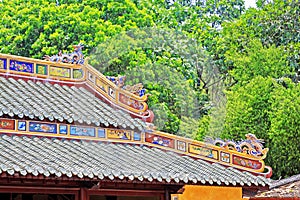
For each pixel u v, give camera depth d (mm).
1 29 52969
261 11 54031
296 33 53125
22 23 52562
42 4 52844
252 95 45938
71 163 24203
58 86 30203
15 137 25766
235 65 50406
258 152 29688
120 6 51031
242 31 53844
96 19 50219
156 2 57375
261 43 51531
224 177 27672
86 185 24938
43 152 24797
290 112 44281
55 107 27922
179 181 25609
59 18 51094
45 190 24547
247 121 45312
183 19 58062
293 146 44094
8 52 52125
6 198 26594
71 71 30781
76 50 31062
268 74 49438
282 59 50375
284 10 53531
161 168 26359
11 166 22109
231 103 45812
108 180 23969
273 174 44625
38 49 50844
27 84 29422
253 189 29141
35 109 27047
